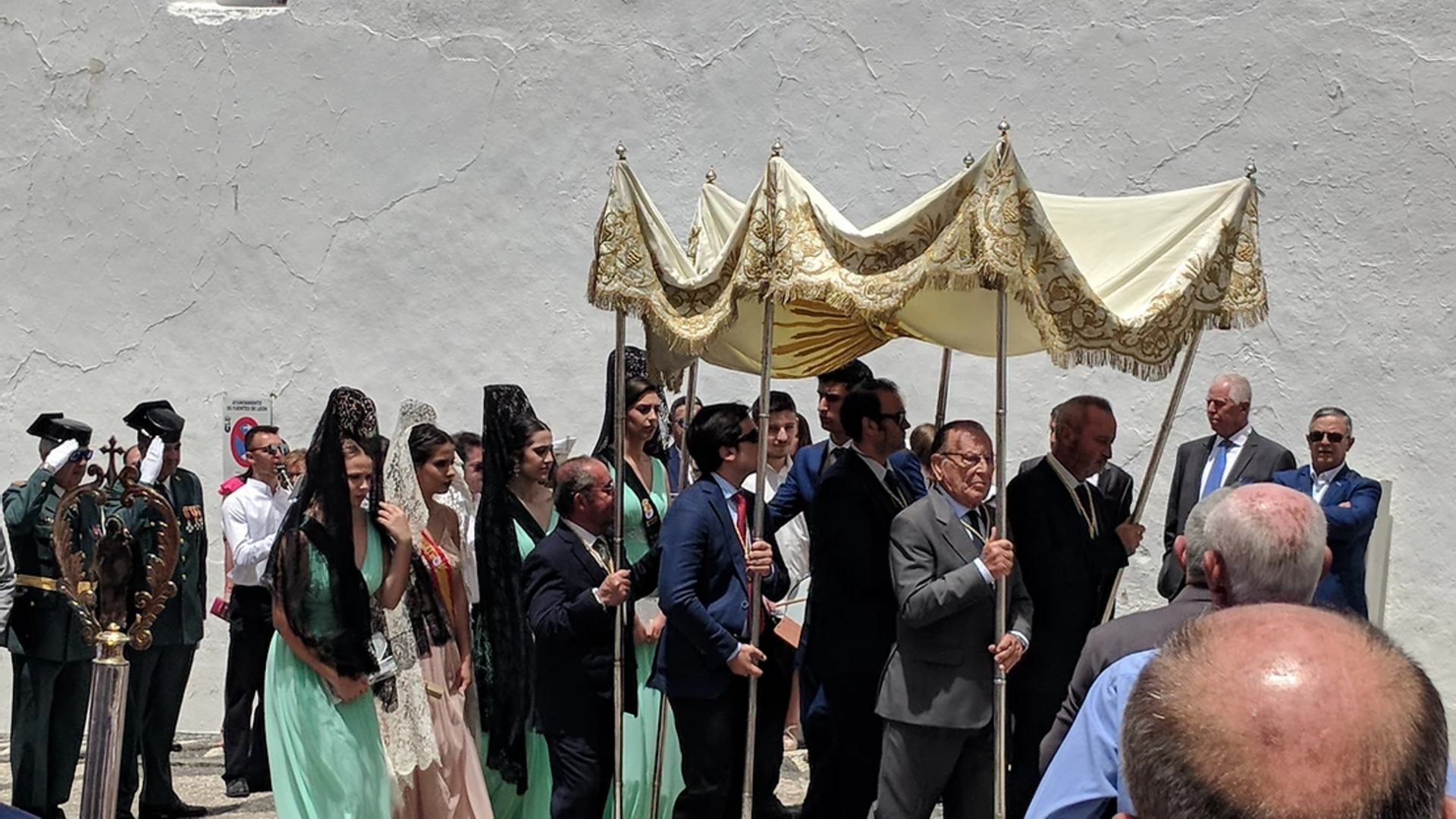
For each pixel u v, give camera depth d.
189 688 9.71
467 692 6.61
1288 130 8.54
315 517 5.78
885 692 5.55
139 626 5.25
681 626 5.66
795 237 5.37
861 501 5.88
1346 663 1.71
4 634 6.79
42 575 7.17
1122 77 8.70
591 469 6.14
